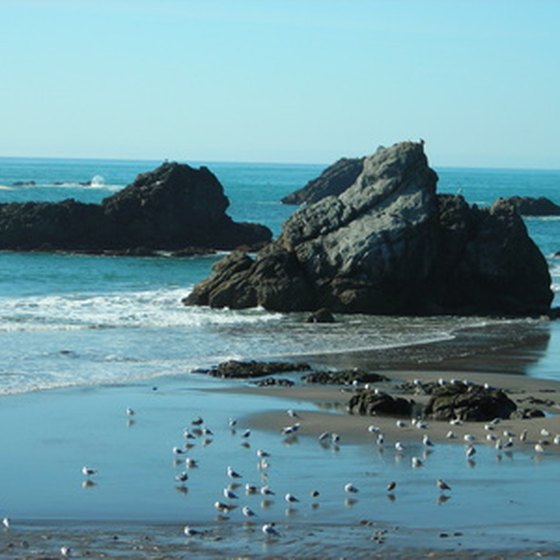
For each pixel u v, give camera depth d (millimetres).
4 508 28891
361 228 78000
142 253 117438
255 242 129750
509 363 56812
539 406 44531
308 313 75375
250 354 57719
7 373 49469
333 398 45938
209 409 42875
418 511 28375
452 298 80562
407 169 82062
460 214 81562
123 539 25688
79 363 52969
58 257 112188
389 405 42688
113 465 33594
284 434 37969
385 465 33531
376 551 24359
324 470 32969
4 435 37469
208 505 29188
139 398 44812
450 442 36938
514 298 81438
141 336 62750
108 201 124125
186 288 88500
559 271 109375
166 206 124438
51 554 24109
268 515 28094
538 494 30141
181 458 34531
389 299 76750
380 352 59562
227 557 23922
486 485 31109
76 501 29578
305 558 23875
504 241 81125
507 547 24766
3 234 118000
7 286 86688
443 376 52031
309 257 77438
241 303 76000
